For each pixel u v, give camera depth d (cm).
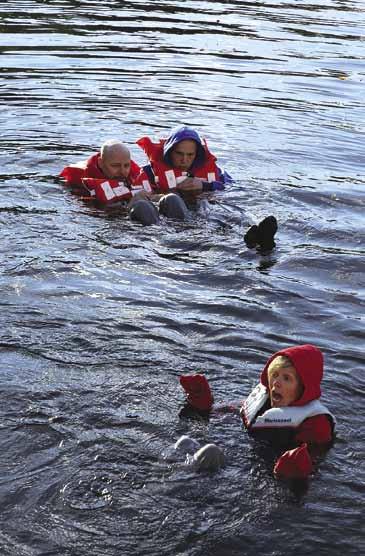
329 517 446
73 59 1686
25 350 600
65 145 1167
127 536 425
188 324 661
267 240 851
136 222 911
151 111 1361
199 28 2127
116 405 537
